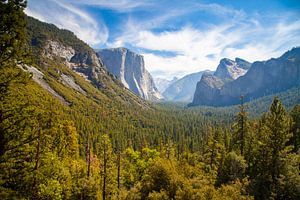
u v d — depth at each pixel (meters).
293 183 37.75
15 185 14.79
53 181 27.61
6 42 13.85
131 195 38.00
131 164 70.38
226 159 46.59
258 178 40.38
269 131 42.28
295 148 53.38
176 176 35.06
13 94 14.79
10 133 14.31
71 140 59.91
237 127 53.97
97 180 50.94
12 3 14.02
